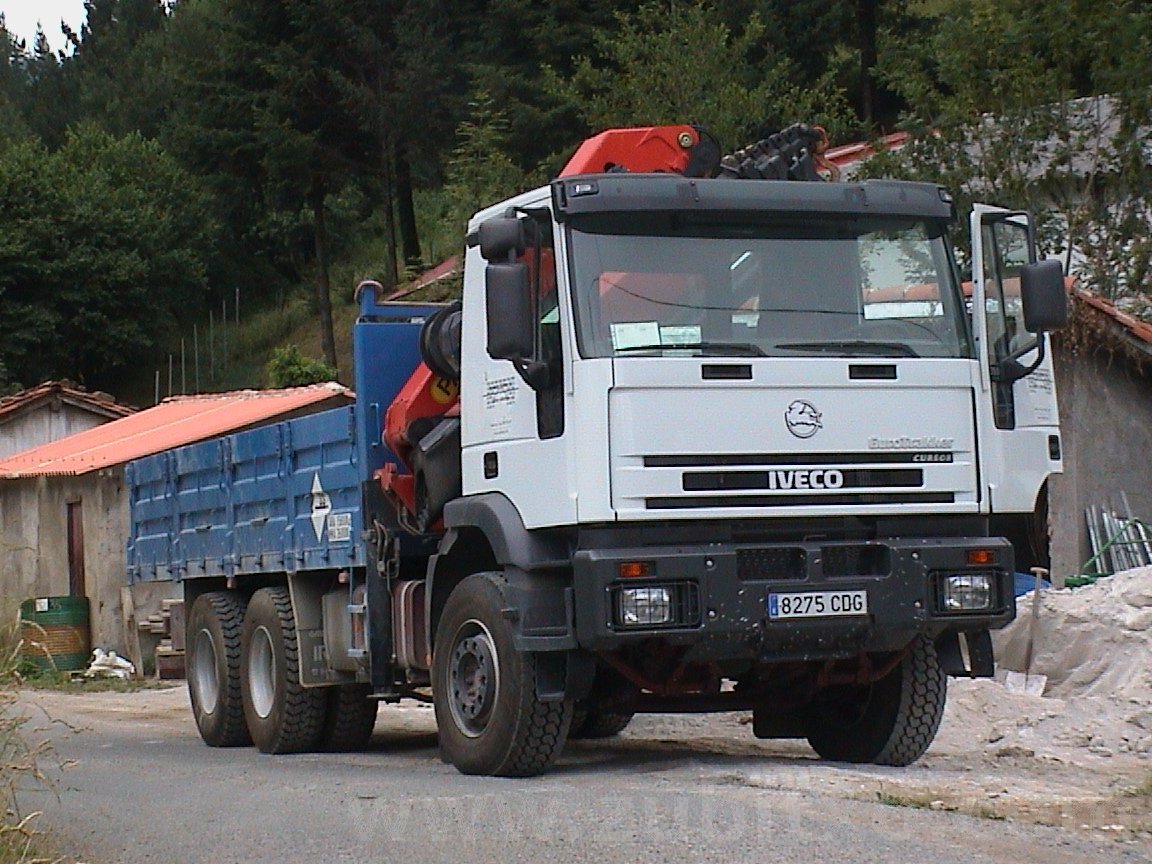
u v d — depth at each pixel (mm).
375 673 24422
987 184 52156
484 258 19594
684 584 18969
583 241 19359
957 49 54406
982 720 26453
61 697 46625
